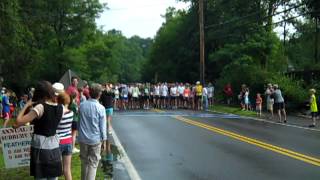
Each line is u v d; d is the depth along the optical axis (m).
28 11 55.34
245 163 16.77
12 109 40.31
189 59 82.00
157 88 49.31
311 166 16.17
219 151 19.55
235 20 68.31
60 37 74.75
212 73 75.19
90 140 12.23
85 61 79.19
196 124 30.75
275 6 67.56
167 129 27.84
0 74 44.88
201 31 54.12
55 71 75.00
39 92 9.20
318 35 67.56
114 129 27.92
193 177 14.46
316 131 27.06
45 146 9.08
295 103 41.62
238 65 58.81
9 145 12.62
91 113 12.27
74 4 75.56
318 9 53.72
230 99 52.94
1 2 36.09
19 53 43.66
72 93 15.44
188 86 49.44
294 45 74.19
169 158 17.95
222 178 14.28
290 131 26.97
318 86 41.75
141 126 29.58
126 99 47.88
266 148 20.23
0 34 37.03
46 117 9.07
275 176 14.54
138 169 15.82
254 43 60.75
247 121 33.44
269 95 37.78
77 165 15.72
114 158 17.98
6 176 13.95
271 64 60.59
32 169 9.14
